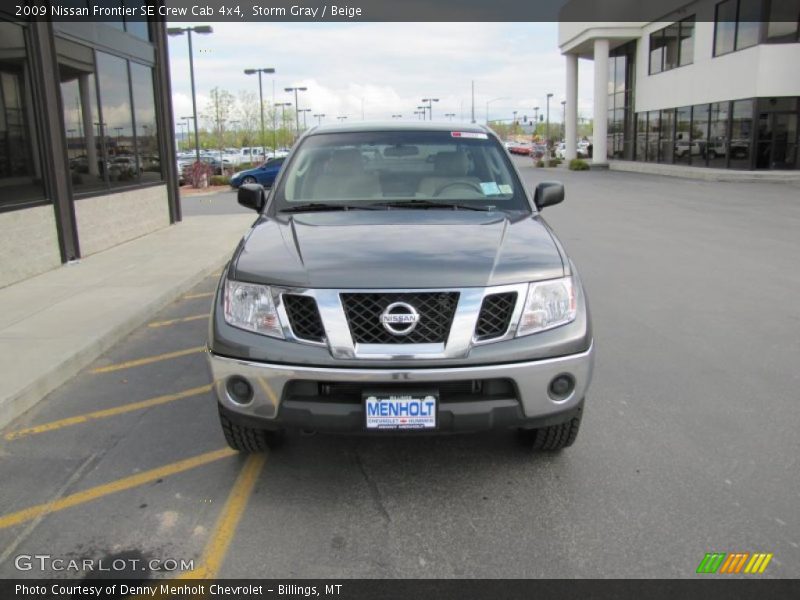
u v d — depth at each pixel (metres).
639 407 4.53
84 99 10.41
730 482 3.54
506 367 3.09
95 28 10.75
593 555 2.94
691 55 31.72
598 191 22.59
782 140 26.55
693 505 3.32
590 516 3.24
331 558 2.95
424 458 3.84
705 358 5.54
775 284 8.25
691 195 20.44
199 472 3.73
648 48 36.94
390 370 3.03
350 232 3.70
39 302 7.19
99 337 5.86
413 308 3.05
